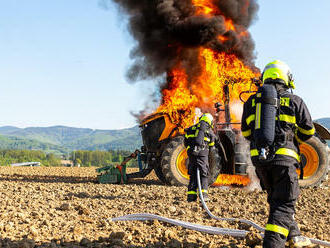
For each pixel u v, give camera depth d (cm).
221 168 895
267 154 343
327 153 870
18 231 428
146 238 422
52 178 1129
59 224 474
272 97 352
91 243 390
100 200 680
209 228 460
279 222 336
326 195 763
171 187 863
